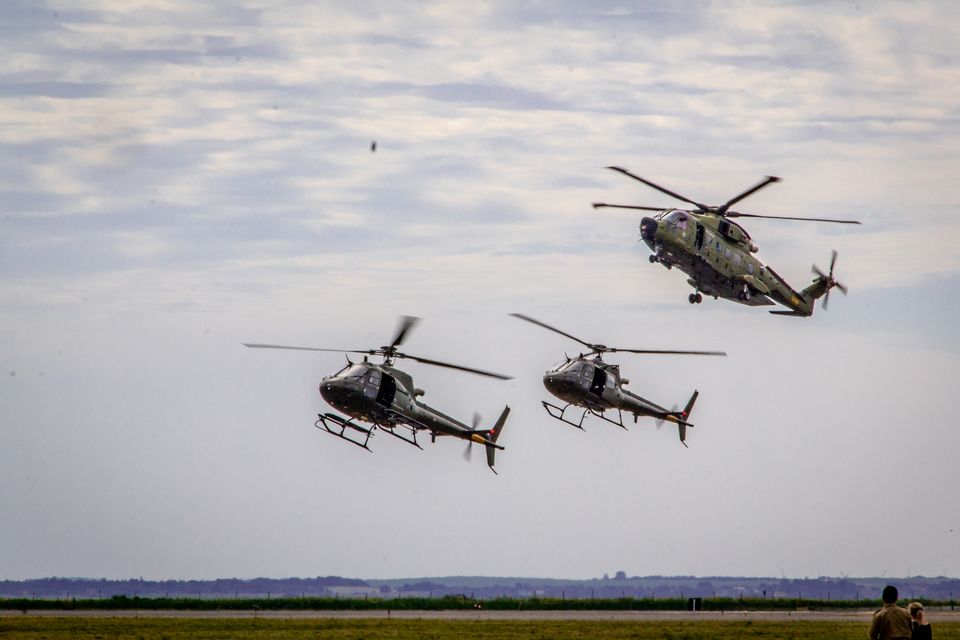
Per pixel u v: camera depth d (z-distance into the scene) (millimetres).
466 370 123000
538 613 155125
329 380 125000
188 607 164250
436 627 116062
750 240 144625
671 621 130875
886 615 54500
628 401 142875
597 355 139875
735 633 109625
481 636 103812
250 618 133125
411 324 125875
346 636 102000
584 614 152375
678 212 135500
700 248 137000
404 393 128250
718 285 143250
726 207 143750
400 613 151125
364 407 124500
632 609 173250
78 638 99188
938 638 102688
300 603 169750
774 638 103500
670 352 135625
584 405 139250
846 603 186750
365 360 127750
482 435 140875
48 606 160875
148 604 165375
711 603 180500
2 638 98750
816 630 114438
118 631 107750
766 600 186625
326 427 128125
